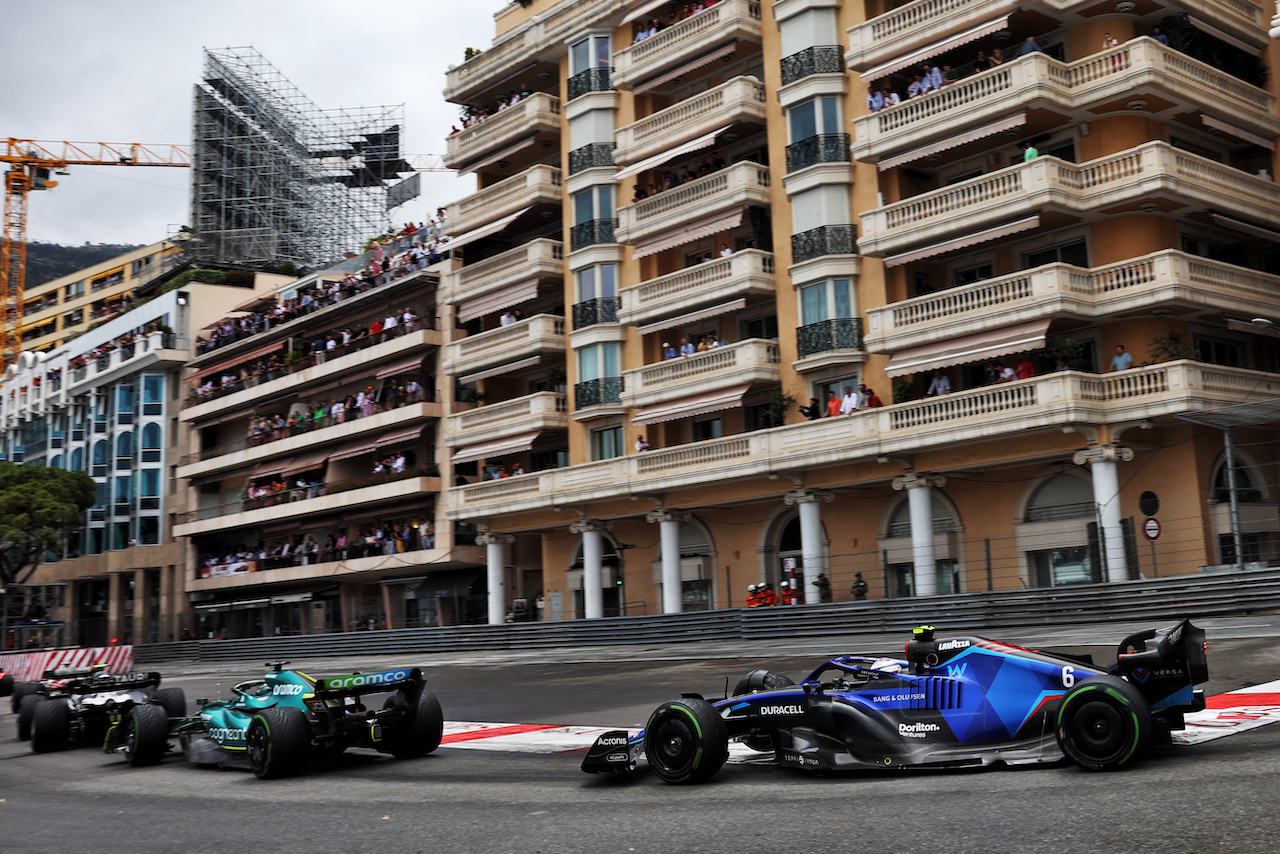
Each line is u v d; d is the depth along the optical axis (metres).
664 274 37.94
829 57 33.00
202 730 14.67
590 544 39.12
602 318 39.03
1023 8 28.45
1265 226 29.97
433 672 30.91
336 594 52.06
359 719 13.10
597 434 39.41
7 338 106.44
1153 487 27.16
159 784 12.85
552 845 7.99
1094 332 28.55
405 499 48.19
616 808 9.23
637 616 34.38
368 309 51.34
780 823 8.05
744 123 35.12
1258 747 9.34
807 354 32.56
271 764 12.34
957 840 7.08
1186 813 7.20
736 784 9.92
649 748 10.34
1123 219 28.06
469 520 43.22
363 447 49.47
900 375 30.27
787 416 33.09
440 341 47.03
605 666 27.00
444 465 46.09
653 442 37.59
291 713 12.62
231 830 9.48
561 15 41.50
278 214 76.44
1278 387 27.89
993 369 28.94
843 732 9.93
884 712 9.82
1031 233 29.67
